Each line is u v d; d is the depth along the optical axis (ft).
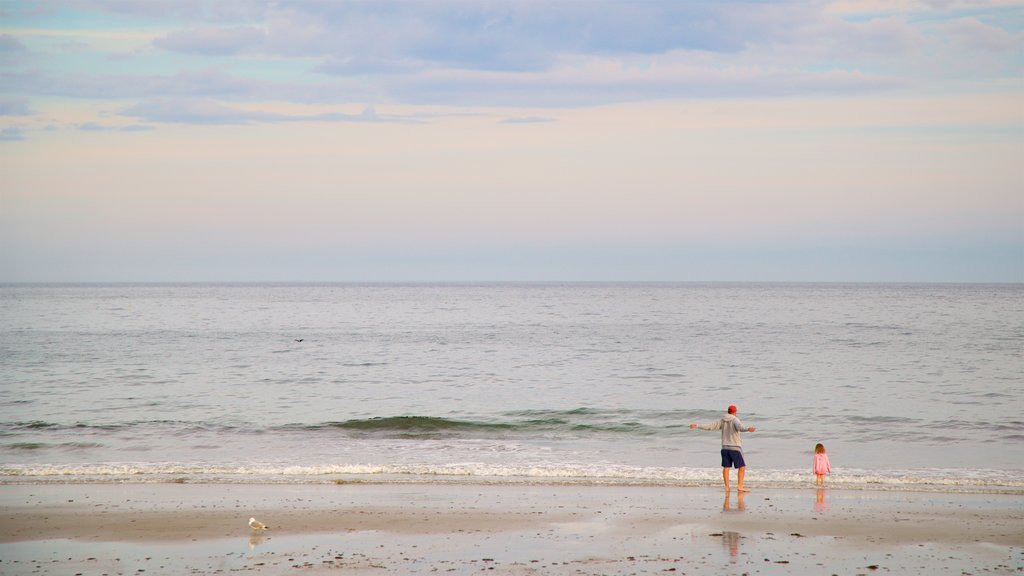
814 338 228.22
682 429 93.20
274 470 68.74
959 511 54.29
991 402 110.52
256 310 449.48
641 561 43.21
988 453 77.25
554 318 362.33
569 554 44.50
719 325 296.51
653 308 472.85
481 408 110.63
